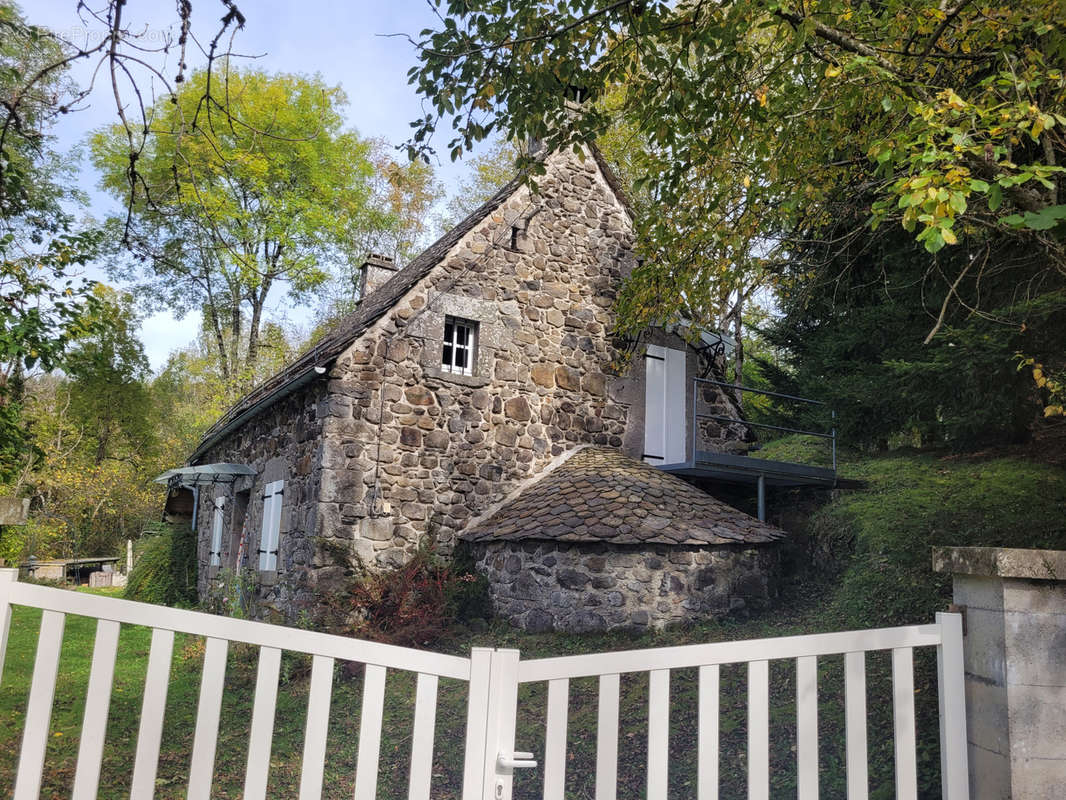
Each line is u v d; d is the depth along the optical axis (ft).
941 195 10.97
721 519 31.55
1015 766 7.98
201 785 7.46
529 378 38.50
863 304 37.45
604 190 42.55
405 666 7.95
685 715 19.42
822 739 16.37
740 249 25.48
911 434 39.27
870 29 17.90
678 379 43.09
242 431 45.88
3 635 7.48
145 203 12.41
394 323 35.40
